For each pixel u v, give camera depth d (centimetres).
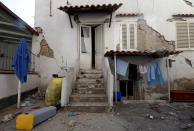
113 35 638
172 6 655
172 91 557
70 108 391
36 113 303
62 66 632
